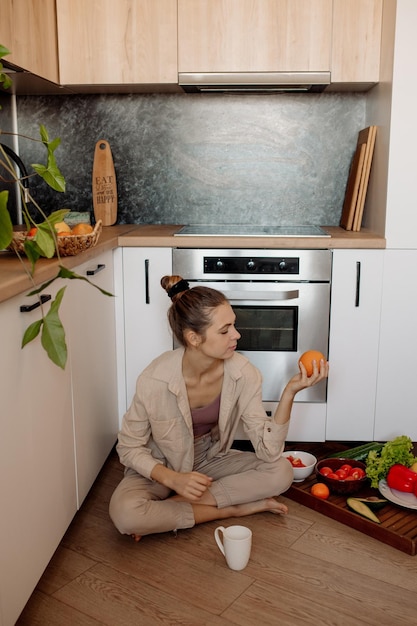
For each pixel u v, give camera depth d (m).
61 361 1.23
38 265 1.75
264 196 3.17
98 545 1.98
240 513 2.13
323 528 2.09
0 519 1.41
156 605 1.69
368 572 1.85
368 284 2.63
